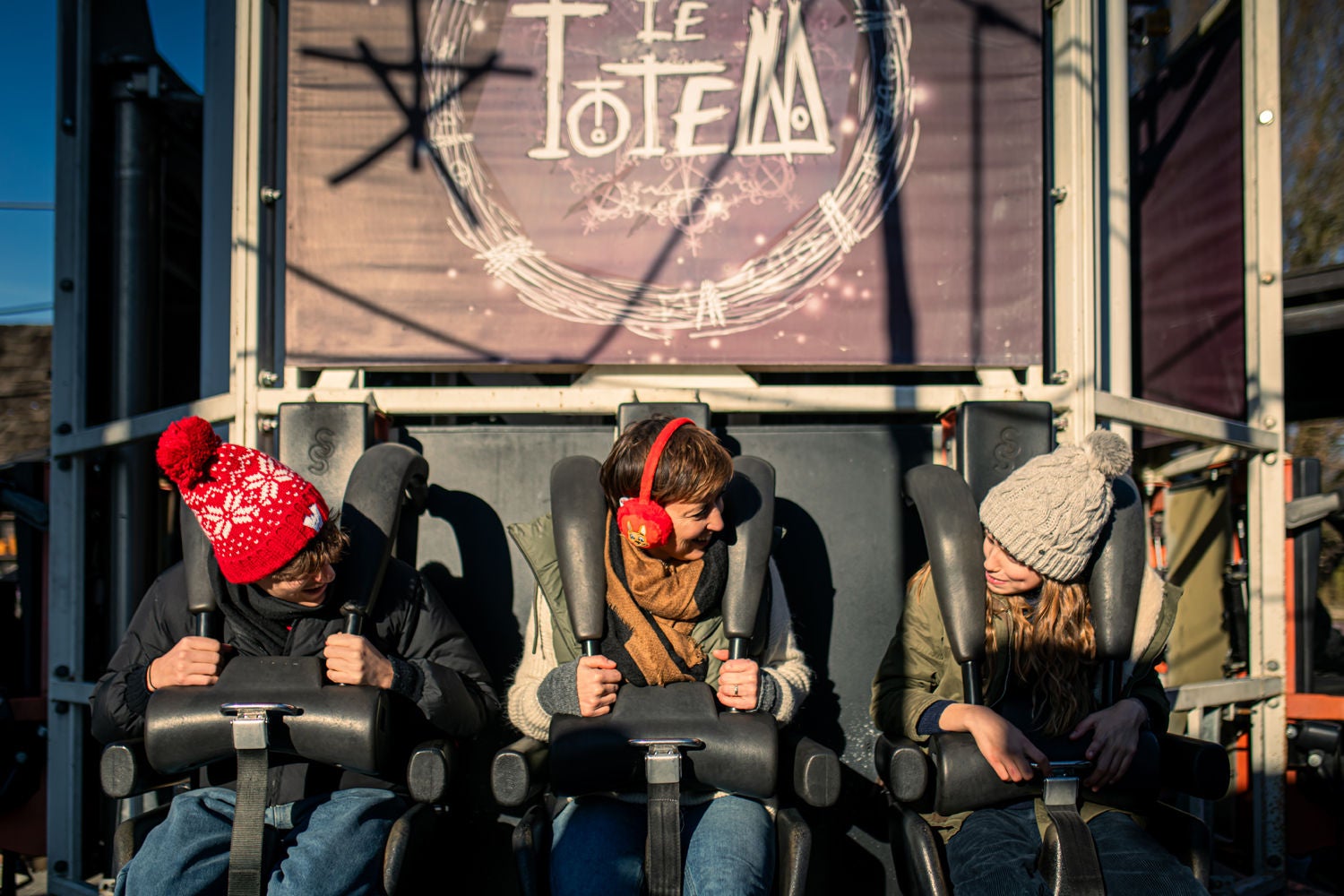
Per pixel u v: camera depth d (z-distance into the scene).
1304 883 2.61
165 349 2.66
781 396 2.08
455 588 2.06
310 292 2.08
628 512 1.52
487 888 1.97
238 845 1.42
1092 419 2.06
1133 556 1.61
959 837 1.56
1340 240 7.32
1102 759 1.50
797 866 1.46
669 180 2.09
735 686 1.56
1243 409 2.45
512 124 2.09
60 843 2.24
